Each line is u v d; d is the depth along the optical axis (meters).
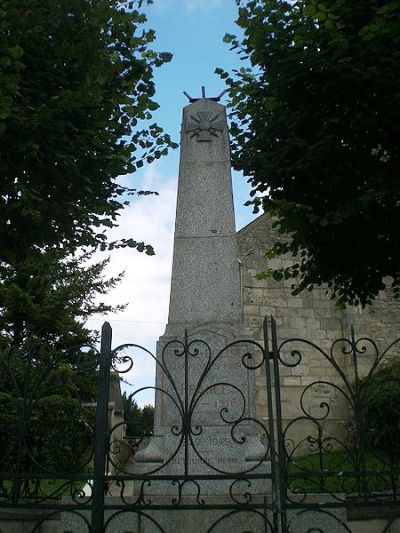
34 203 6.80
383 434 5.74
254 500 5.22
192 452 5.75
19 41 6.47
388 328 14.65
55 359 4.98
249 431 5.84
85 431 5.73
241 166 8.48
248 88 8.41
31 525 5.50
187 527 5.13
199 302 6.61
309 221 7.22
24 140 6.49
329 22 6.62
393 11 6.48
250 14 7.81
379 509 5.56
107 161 7.67
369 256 7.71
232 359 6.15
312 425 13.42
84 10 6.64
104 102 7.49
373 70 6.57
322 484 5.75
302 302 14.58
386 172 7.08
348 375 14.00
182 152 7.43
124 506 4.23
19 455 4.59
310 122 7.59
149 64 7.44
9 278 18.02
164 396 6.06
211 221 7.01
